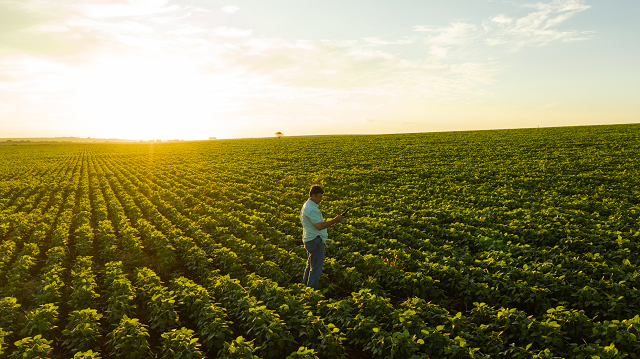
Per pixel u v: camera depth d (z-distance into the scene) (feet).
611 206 47.09
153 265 32.63
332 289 26.45
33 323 20.35
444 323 19.11
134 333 18.72
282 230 43.86
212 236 41.52
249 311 19.85
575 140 137.28
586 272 25.71
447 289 25.94
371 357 18.65
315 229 24.26
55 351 19.49
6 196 76.48
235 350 16.67
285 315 20.92
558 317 18.89
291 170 106.42
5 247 34.71
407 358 16.80
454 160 109.81
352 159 125.39
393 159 119.65
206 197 68.64
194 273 30.55
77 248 35.99
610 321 19.75
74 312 20.85
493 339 17.69
